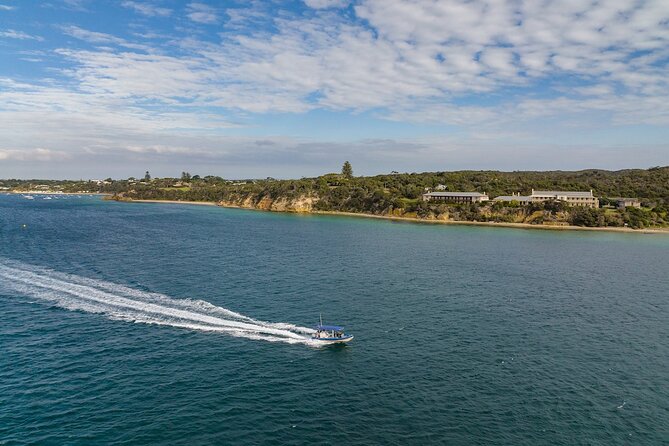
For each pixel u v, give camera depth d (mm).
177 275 99125
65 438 40625
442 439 41969
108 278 94812
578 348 63812
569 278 108688
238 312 74875
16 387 49031
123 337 63438
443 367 56531
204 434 41781
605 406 48531
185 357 57562
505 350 62250
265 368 55125
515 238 185625
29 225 196625
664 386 53375
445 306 81312
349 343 63344
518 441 42062
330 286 93500
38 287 87000
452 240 174250
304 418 44719
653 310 83250
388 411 46312
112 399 47156
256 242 155000
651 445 42281
